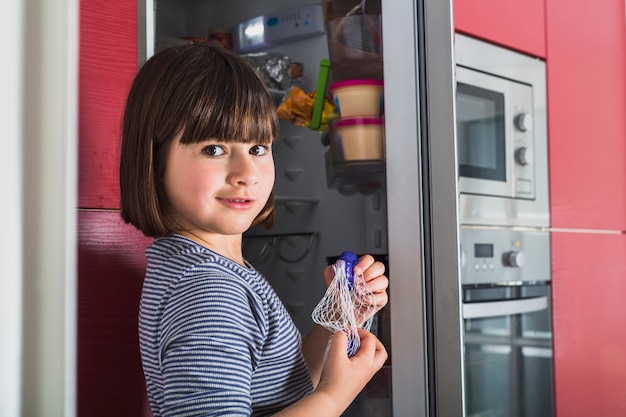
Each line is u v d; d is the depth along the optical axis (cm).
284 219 173
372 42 150
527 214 173
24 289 51
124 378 119
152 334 95
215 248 104
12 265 51
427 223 140
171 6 197
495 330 160
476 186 158
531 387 171
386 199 145
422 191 141
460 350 138
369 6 150
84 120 114
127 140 100
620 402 207
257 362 94
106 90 117
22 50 51
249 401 87
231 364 86
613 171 210
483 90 161
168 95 97
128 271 121
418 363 138
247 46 186
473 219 156
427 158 141
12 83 51
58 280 52
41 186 52
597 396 196
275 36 179
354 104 148
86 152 115
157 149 99
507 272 166
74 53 54
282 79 174
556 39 187
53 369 52
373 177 151
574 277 189
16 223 51
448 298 138
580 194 194
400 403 139
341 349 96
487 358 157
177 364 85
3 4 50
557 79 187
